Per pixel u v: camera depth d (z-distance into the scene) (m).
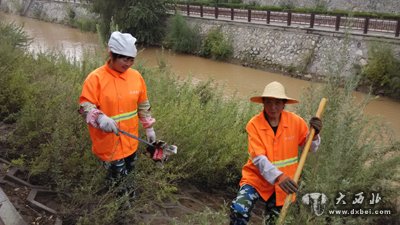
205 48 25.98
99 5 30.09
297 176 2.97
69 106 4.27
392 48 17.77
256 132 3.05
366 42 18.66
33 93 5.08
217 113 5.70
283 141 3.06
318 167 3.83
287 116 3.12
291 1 27.38
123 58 3.06
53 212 3.35
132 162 3.53
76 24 36.34
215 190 4.96
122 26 29.53
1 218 3.09
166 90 6.04
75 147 3.87
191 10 28.23
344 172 3.94
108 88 3.12
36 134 4.07
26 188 3.69
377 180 4.09
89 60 7.34
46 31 35.03
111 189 3.28
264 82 20.44
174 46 27.30
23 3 45.06
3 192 3.42
